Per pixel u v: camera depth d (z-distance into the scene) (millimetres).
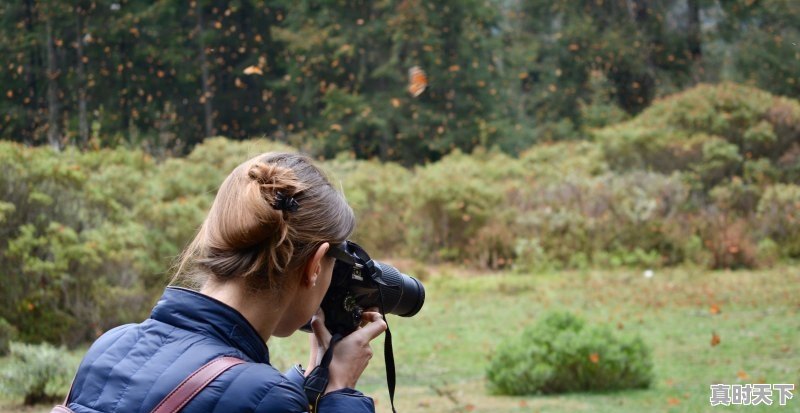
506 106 35688
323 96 33031
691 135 22797
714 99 23078
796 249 18062
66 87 31547
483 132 29062
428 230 18984
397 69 32719
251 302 1412
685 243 17719
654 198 18812
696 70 36719
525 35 38188
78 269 10602
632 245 18016
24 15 31844
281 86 33000
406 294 1760
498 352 8078
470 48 32812
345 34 31844
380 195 20500
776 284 14484
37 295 10211
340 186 1529
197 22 34312
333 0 32656
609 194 18656
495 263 17906
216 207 1441
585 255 17750
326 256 1484
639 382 7641
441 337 11062
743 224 18172
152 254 11438
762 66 35656
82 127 28812
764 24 36781
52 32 30875
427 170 20781
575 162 22469
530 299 14133
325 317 1621
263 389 1320
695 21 37062
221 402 1309
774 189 18812
